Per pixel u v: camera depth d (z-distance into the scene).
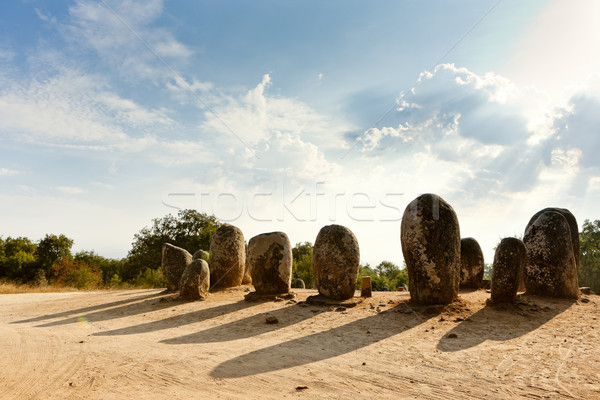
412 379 6.22
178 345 8.60
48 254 35.22
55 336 9.77
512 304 10.41
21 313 13.73
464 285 14.48
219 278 15.82
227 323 10.66
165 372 6.70
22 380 6.43
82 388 6.04
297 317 10.75
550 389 5.71
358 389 5.85
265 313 11.34
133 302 14.60
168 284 16.36
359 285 28.91
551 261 11.76
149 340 9.16
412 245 10.81
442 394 5.62
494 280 10.59
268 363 7.14
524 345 7.85
